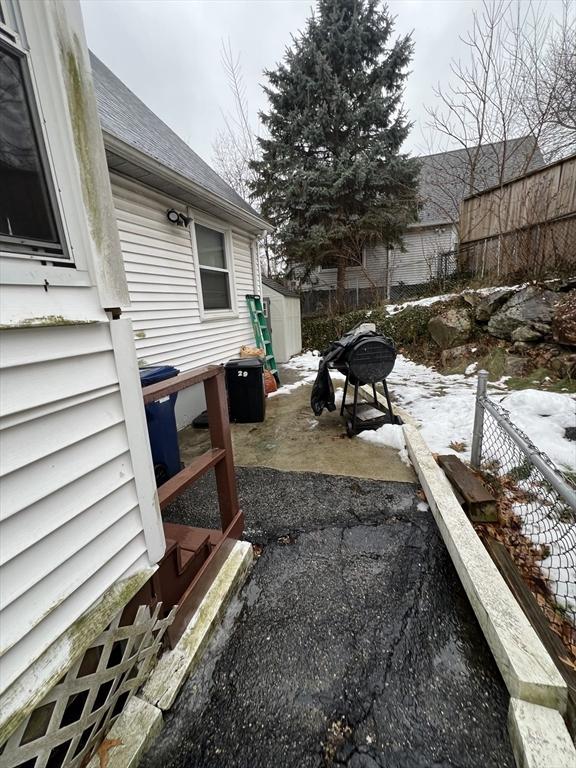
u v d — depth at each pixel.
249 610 1.73
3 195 0.93
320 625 1.63
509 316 6.16
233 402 4.36
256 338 6.23
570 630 1.55
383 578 1.88
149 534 1.38
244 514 2.48
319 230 10.25
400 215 10.37
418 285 11.80
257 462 3.27
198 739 1.22
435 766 1.12
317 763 1.14
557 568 1.86
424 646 1.50
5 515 0.89
